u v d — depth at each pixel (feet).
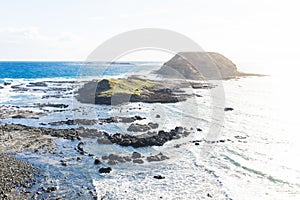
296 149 78.69
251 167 65.77
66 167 66.69
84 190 55.67
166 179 59.62
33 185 58.29
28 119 116.78
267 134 92.79
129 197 52.60
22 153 76.84
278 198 52.29
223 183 57.52
